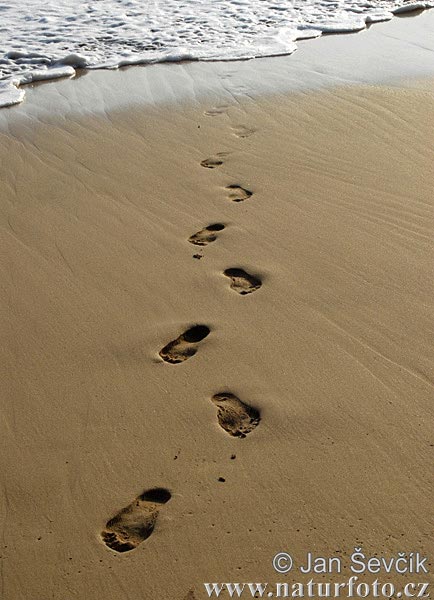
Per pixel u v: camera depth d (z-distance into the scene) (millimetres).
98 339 3141
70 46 7176
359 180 4219
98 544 2273
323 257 3537
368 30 7207
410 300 3191
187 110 5488
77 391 2867
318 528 2258
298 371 2863
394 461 2445
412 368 2822
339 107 5273
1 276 3602
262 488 2396
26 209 4219
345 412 2654
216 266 3557
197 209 4078
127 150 4883
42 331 3211
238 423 2666
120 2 8406
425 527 2232
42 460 2574
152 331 3164
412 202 3936
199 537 2262
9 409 2799
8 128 5406
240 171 4461
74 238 3889
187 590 2127
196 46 6969
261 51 6723
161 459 2539
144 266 3604
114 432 2664
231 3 8195
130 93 5961
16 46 7211
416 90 5469
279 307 3230
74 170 4656
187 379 2883
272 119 5176
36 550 2271
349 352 2934
